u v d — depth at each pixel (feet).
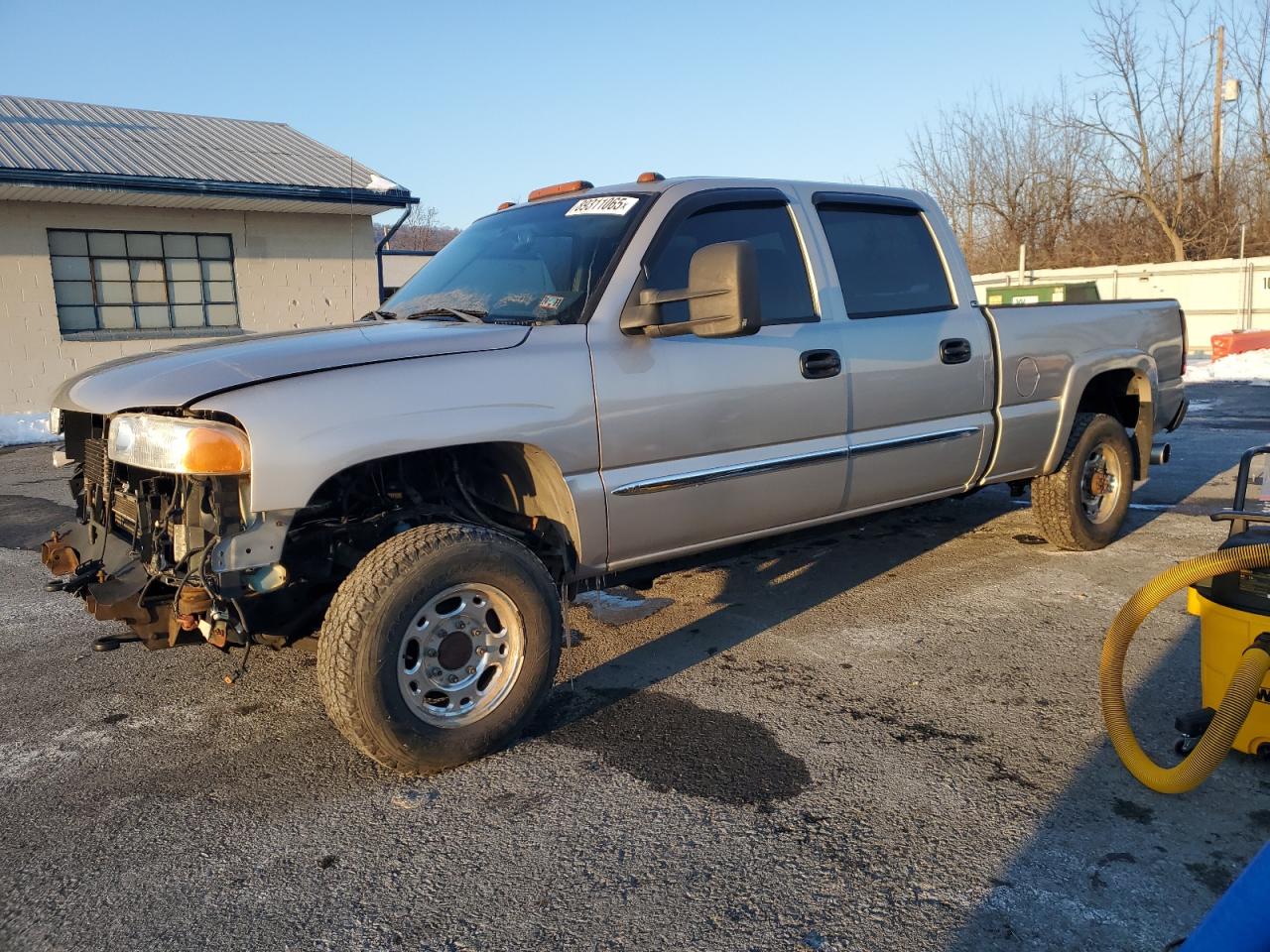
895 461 14.24
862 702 11.72
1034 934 7.36
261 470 8.91
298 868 8.58
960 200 111.75
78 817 9.57
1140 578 16.43
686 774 10.07
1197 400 45.21
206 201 47.24
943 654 13.19
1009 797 9.38
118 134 52.90
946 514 21.71
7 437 41.50
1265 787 9.43
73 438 12.75
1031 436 16.24
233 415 8.91
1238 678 8.71
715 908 7.81
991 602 15.37
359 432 9.38
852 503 13.97
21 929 7.82
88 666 13.75
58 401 11.87
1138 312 18.42
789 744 10.68
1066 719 11.08
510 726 10.38
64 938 7.68
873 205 14.70
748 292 10.48
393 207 51.85
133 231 48.21
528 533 11.62
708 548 12.60
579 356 10.94
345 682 9.35
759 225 13.16
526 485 11.51
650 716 11.50
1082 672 12.43
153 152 50.37
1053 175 104.68
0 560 20.13
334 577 10.59
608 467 11.21
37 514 24.98
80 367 47.37
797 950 7.28
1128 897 7.77
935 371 14.53
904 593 15.96
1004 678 12.32
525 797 9.68
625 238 11.82
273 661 13.80
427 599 9.61
